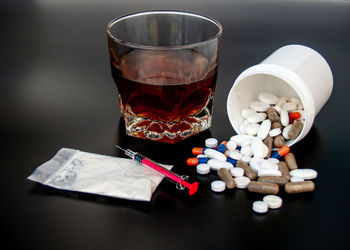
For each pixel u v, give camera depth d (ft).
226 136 1.38
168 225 1.06
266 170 1.19
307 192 1.17
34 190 1.17
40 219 1.07
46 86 1.65
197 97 1.30
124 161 1.23
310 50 1.37
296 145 1.35
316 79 1.32
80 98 1.57
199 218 1.08
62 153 1.26
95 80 1.69
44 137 1.37
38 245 1.01
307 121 1.24
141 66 1.23
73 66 1.80
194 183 1.15
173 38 1.41
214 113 1.49
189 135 1.36
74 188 1.14
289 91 1.51
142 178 1.17
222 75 1.69
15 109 1.51
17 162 1.26
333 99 1.57
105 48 1.95
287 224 1.07
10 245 1.00
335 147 1.34
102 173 1.19
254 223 1.07
